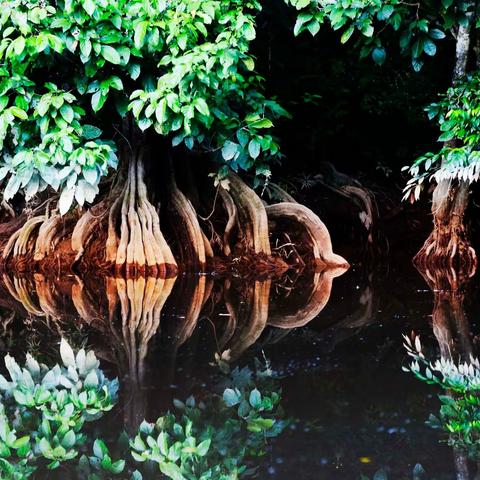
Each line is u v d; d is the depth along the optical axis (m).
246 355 9.08
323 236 17.48
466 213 17.67
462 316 11.25
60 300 13.07
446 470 5.69
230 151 14.95
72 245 16.61
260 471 5.71
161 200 17.23
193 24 13.45
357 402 7.26
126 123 16.77
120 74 14.54
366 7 13.65
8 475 5.76
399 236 19.95
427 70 21.33
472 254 16.89
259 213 17.19
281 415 6.93
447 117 15.34
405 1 14.47
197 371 8.38
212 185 17.98
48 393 7.67
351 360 8.79
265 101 15.23
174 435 6.50
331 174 20.09
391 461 5.85
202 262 16.67
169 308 12.23
